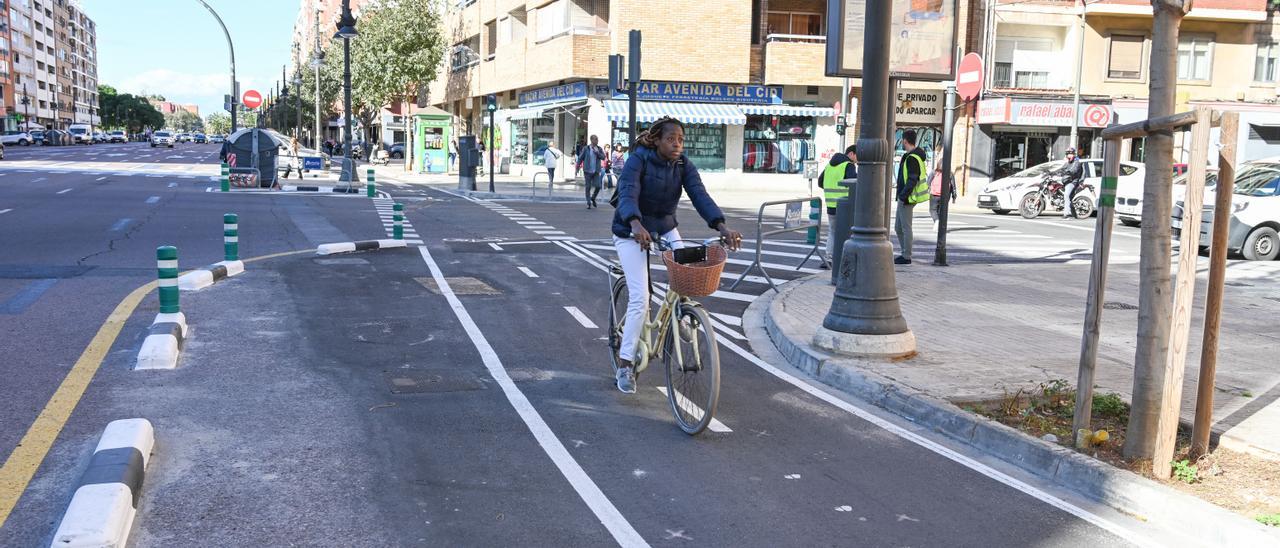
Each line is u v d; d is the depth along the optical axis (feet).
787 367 24.63
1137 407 16.43
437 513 14.15
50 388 20.02
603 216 71.92
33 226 51.52
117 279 34.60
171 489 14.71
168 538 12.98
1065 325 29.60
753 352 26.53
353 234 53.62
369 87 153.69
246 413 18.85
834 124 116.37
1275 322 31.19
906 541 13.69
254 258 41.78
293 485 15.08
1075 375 22.43
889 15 23.70
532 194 94.73
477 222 63.82
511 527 13.71
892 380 21.39
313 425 18.24
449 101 179.73
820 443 18.15
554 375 22.80
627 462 16.71
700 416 17.89
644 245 18.61
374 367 23.00
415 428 18.25
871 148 23.89
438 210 73.31
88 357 22.71
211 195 80.59
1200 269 45.42
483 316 30.01
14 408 18.57
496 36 144.97
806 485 15.85
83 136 320.29
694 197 19.48
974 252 52.90
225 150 89.97
